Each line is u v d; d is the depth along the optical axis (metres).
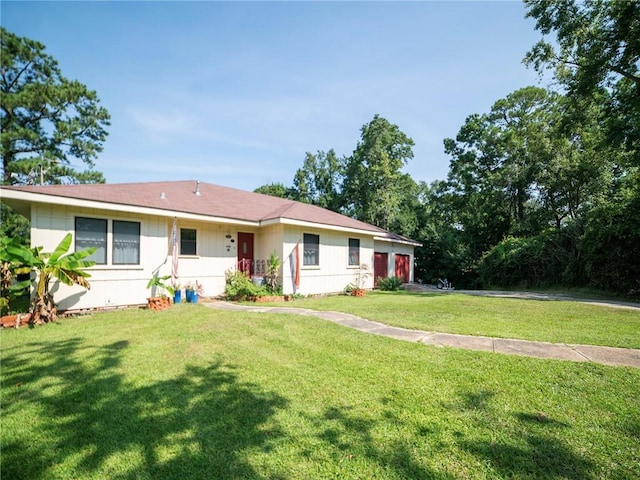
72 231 8.35
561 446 2.51
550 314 7.87
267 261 12.38
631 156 15.06
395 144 31.50
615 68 13.16
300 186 38.72
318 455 2.48
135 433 2.82
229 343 5.37
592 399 3.21
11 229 18.84
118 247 9.09
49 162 19.50
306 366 4.29
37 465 2.45
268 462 2.41
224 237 12.02
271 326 6.51
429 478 2.21
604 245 13.10
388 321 6.94
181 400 3.38
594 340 5.23
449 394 3.40
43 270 7.17
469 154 26.73
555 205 21.81
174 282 10.12
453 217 28.42
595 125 17.84
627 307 9.09
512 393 3.38
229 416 3.05
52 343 5.46
